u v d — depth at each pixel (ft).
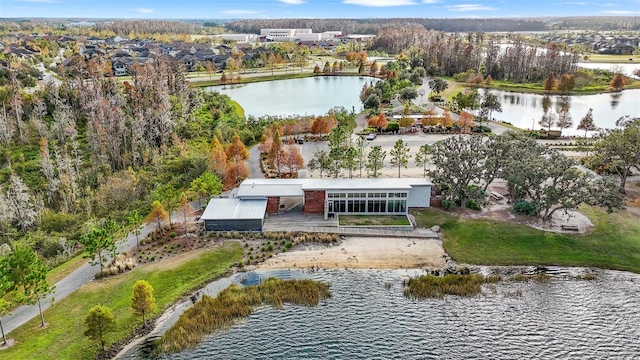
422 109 420.36
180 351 127.13
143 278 157.69
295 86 591.37
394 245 183.21
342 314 142.92
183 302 149.69
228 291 152.35
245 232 191.11
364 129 348.79
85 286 153.07
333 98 508.12
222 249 178.29
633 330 135.03
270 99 502.38
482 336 132.57
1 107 311.68
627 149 218.38
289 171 256.52
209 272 165.07
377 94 436.35
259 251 179.01
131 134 290.35
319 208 207.82
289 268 168.55
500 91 550.36
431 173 213.25
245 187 213.05
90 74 382.22
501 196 220.64
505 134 230.07
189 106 374.02
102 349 125.80
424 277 158.92
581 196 180.86
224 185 237.45
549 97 518.37
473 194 203.82
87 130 287.89
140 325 136.77
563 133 362.12
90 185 244.01
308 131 339.16
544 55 635.25
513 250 176.86
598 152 237.25
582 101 494.18
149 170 265.75
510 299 149.48
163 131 297.74
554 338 131.54
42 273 126.93
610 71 634.43
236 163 237.86
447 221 198.29
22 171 250.16
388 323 138.62
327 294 151.94
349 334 133.69
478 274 162.91
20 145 279.49
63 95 337.31
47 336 128.77
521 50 626.23
